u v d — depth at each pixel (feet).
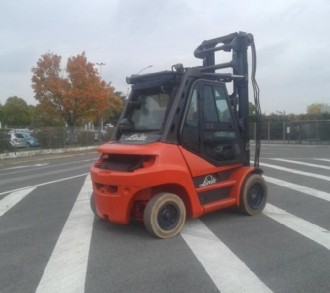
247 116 25.71
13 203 30.91
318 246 18.34
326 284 14.23
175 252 17.83
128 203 19.56
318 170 46.09
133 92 23.61
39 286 14.64
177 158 20.40
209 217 23.82
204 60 27.94
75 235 20.93
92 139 134.72
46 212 27.04
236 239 19.53
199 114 21.80
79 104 134.31
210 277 14.98
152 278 15.03
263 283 14.37
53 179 45.68
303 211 25.27
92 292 13.97
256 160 26.61
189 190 20.75
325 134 114.21
